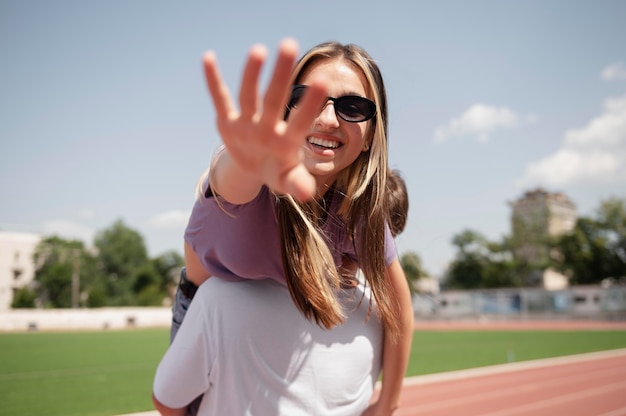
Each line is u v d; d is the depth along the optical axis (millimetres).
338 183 1308
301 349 1320
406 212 1577
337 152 1201
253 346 1284
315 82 687
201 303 1333
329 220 1311
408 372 12297
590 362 14305
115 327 38375
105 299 58312
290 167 750
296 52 674
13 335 27250
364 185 1271
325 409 1351
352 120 1184
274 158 750
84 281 62312
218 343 1286
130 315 39406
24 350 17656
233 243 1163
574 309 44094
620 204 52375
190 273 1448
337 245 1337
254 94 717
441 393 9688
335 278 1247
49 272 61281
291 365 1311
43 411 7227
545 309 45250
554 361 14383
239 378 1288
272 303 1308
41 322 35375
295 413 1308
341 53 1266
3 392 8922
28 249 63719
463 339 23859
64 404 7758
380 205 1303
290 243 1167
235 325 1281
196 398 1427
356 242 1329
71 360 14359
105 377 10906
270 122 723
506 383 10828
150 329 34938
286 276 1212
